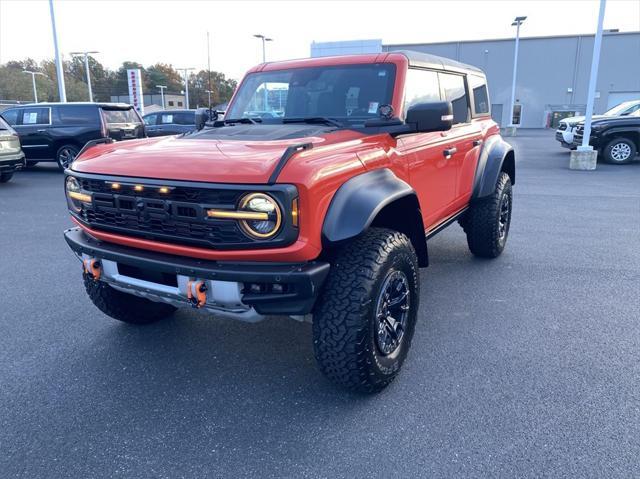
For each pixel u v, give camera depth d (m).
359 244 2.88
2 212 8.70
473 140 4.85
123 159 2.91
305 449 2.58
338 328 2.74
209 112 4.54
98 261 3.06
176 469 2.45
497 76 43.22
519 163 15.43
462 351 3.56
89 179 2.94
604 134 14.64
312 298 2.55
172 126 18.75
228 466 2.47
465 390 3.07
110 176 2.84
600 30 13.01
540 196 9.81
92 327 4.05
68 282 5.11
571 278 5.05
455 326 3.97
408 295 3.17
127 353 3.62
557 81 42.00
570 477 2.34
